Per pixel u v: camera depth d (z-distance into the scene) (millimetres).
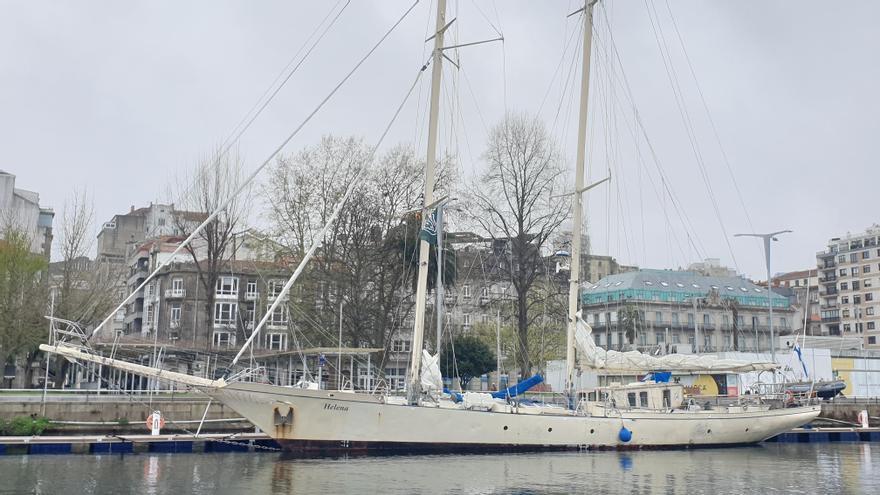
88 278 49094
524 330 47281
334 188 48844
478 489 20875
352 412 27000
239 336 58906
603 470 25422
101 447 28250
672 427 32031
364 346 46625
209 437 29438
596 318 86188
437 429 27797
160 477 22266
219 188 48125
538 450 29297
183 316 65438
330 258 46938
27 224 70438
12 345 42469
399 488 20688
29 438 27969
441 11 30453
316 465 24844
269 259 50906
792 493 21875
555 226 47188
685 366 33188
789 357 55188
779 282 140875
